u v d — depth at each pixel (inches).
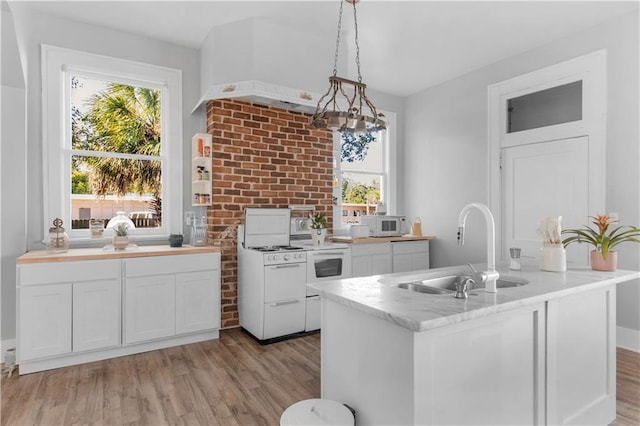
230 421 83.1
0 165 118.6
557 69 143.3
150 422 82.7
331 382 73.7
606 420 82.5
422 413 53.8
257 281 135.2
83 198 136.5
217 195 147.5
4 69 114.7
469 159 177.5
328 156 176.7
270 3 120.9
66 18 131.0
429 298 63.6
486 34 140.0
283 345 131.0
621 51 125.4
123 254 117.5
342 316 70.2
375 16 128.0
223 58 134.8
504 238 163.5
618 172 125.6
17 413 86.1
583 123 135.1
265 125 158.6
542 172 149.1
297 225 161.5
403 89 201.3
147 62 145.0
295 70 138.3
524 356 67.2
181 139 151.7
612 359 84.3
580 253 135.3
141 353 122.3
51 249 119.3
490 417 62.5
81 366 111.7
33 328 105.3
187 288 128.7
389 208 209.9
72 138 135.3
